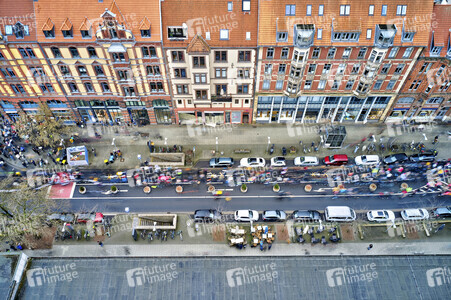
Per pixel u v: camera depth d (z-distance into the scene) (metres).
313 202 61.84
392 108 71.00
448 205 60.47
